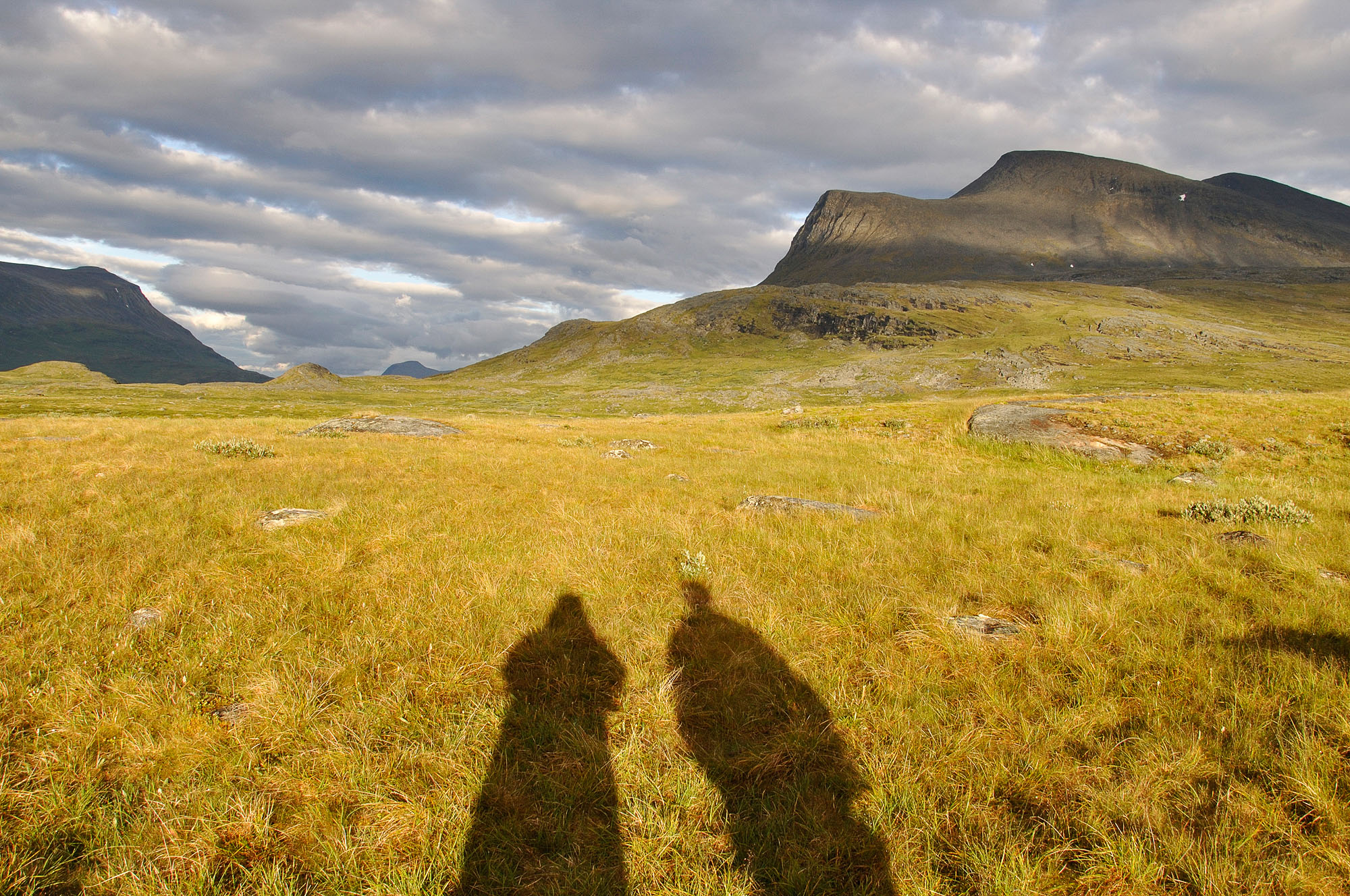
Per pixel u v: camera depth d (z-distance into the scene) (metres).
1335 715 4.03
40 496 9.52
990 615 6.04
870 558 7.58
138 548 7.23
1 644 4.75
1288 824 3.23
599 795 3.56
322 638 5.18
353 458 15.69
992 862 3.05
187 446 16.73
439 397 183.88
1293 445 20.11
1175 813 3.39
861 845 3.22
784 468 16.98
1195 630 5.50
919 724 4.11
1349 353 173.62
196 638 5.07
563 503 10.84
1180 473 18.05
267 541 7.84
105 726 3.80
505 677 4.66
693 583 6.67
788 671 4.80
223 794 3.40
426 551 7.57
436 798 3.43
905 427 26.97
